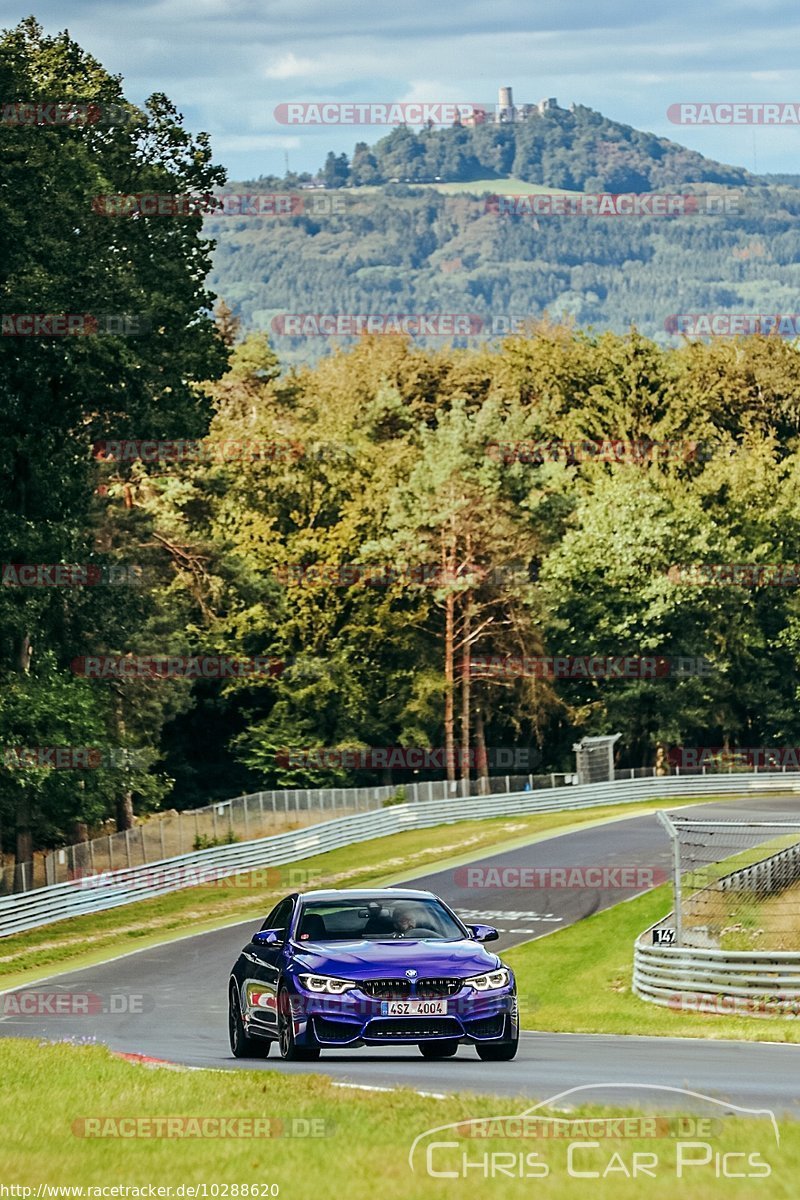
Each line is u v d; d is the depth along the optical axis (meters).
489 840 95.88
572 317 191.88
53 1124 17.59
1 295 68.56
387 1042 24.30
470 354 192.50
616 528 144.25
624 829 95.06
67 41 78.12
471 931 26.78
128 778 79.50
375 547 132.25
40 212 70.56
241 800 93.00
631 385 177.00
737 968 44.00
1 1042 28.14
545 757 153.62
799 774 131.62
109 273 71.06
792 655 155.25
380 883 79.81
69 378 70.69
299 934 26.12
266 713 136.62
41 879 81.69
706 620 146.38
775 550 155.38
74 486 75.50
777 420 187.00
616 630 142.25
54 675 75.81
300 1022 24.39
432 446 139.00
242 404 171.25
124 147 76.75
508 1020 24.94
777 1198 12.32
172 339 76.31
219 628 125.12
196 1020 41.16
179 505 122.38
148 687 101.12
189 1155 15.26
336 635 136.50
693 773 152.62
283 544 138.62
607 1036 34.97
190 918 73.31
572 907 67.62
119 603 82.62
